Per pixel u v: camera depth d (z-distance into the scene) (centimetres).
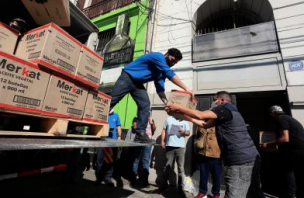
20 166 217
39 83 150
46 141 132
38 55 152
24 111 137
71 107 179
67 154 331
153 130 405
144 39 570
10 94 129
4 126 151
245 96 421
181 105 191
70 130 202
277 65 374
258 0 446
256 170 176
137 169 407
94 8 831
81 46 195
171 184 370
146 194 313
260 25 420
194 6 515
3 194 261
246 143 177
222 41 449
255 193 198
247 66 401
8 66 129
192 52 477
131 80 241
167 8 561
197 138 307
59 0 174
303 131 257
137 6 641
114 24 704
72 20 285
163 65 222
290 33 378
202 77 439
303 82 338
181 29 510
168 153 335
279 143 267
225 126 184
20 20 211
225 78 414
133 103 502
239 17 528
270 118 468
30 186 310
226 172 177
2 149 82
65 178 339
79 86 191
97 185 339
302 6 384
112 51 623
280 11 403
